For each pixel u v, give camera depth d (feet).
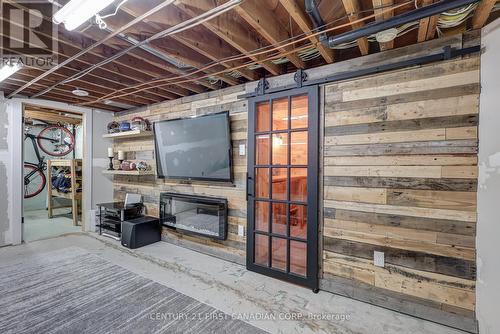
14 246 12.60
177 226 12.53
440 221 6.79
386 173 7.49
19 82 11.06
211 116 10.78
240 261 10.61
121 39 7.37
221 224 10.91
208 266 10.40
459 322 6.56
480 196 6.17
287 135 9.18
